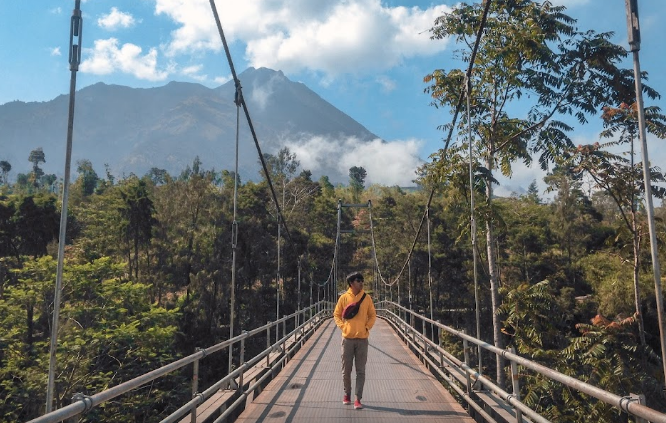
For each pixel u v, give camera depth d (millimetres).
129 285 27672
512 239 51500
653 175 18094
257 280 56625
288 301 54375
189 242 51156
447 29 17562
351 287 8352
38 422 2951
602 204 55875
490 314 51000
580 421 13953
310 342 19391
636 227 19344
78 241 41250
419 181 20906
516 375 5492
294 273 54656
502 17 17344
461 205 18953
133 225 51781
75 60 4273
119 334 23562
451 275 59844
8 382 21156
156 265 51875
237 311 50469
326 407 8172
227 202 53219
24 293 25266
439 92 18031
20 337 25766
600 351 14461
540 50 16109
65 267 26266
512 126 18109
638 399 3010
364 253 77062
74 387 22172
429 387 9938
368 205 53969
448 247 59688
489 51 16984
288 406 8258
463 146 17547
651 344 32500
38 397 21234
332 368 12680
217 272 47250
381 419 7383
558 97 17297
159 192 60375
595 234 52062
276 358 12062
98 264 27406
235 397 7996
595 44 16203
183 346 44875
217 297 49781
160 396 24562
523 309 17562
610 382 13992
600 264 46094
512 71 17172
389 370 12266
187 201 53281
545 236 52625
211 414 6617
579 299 42188
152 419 24578
